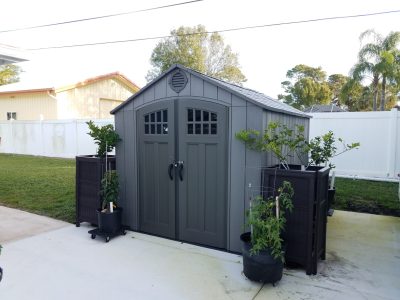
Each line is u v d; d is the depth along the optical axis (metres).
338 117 8.08
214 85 3.45
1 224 4.55
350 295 2.66
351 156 8.02
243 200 3.38
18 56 4.38
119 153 4.33
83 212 4.40
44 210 5.25
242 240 3.00
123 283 2.86
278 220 2.78
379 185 7.03
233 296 2.65
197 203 3.71
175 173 3.83
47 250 3.61
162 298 2.61
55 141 12.92
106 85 17.03
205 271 3.09
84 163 4.34
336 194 6.16
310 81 27.48
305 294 2.68
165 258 3.40
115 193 4.08
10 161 11.74
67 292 2.71
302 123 5.26
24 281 2.89
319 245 3.15
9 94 15.35
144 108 4.02
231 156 3.42
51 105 14.56
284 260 2.93
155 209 4.06
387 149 7.60
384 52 14.12
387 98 16.75
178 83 3.71
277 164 3.71
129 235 4.11
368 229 4.37
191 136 3.67
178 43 25.77
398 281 2.91
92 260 3.35
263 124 3.26
